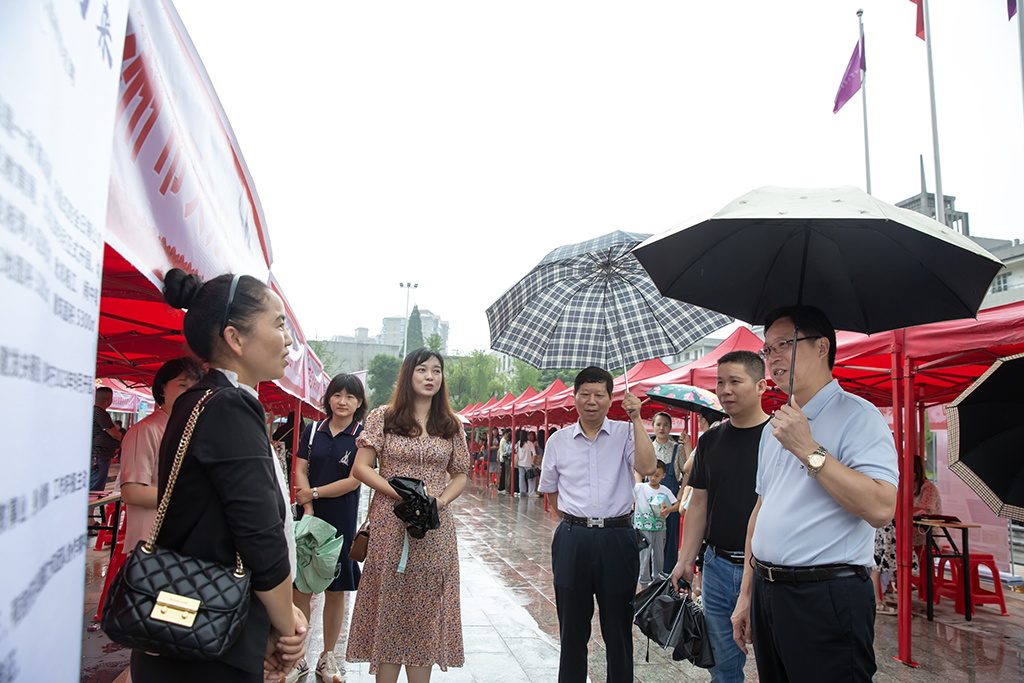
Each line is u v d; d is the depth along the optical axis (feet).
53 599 3.12
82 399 3.55
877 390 26.02
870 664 6.89
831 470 6.59
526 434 61.93
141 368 16.93
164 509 4.89
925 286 7.65
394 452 10.78
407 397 11.05
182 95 6.40
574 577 11.19
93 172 3.71
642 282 13.85
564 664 11.18
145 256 5.24
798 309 7.73
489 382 159.22
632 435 11.63
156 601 4.46
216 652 4.48
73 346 3.41
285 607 5.26
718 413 17.30
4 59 2.61
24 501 2.77
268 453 5.21
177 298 5.72
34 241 2.87
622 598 11.12
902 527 15.71
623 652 11.04
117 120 4.69
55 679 3.14
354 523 13.41
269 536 4.91
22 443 2.75
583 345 13.93
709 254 8.67
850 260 8.11
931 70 41.29
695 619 9.71
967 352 14.97
